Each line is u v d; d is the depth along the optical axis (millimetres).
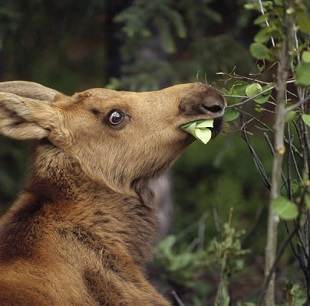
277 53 9375
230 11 17469
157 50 16344
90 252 10438
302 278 12859
